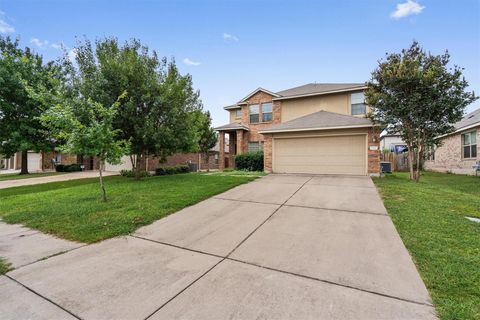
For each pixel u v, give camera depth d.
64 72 15.91
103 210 5.44
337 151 10.62
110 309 2.15
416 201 5.52
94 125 6.15
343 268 2.75
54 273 2.84
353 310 2.04
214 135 21.28
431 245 3.23
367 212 4.83
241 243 3.58
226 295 2.31
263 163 13.20
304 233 3.87
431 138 9.05
